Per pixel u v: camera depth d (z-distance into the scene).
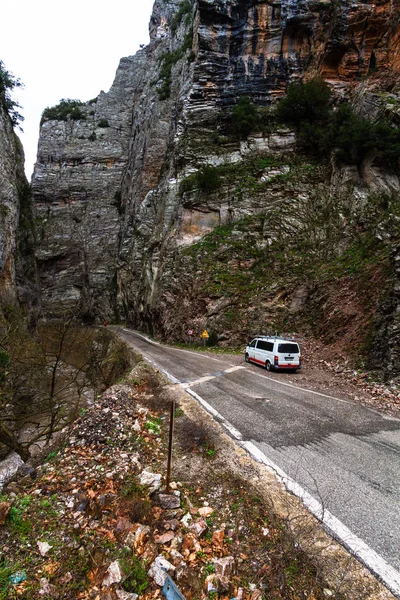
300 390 11.42
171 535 3.90
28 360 15.36
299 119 31.00
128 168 66.44
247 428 7.47
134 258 48.94
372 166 24.02
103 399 8.65
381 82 27.81
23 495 4.63
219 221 29.67
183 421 7.89
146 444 6.46
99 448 6.04
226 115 33.47
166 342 29.67
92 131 74.12
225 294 24.94
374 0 29.36
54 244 65.19
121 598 3.04
